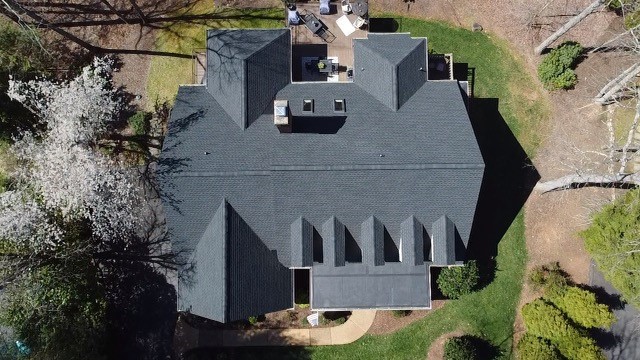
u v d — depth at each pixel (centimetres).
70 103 3139
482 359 3500
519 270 3578
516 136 3675
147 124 3678
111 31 3772
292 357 3544
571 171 3591
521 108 3688
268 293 3134
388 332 3550
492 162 3659
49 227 3084
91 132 3262
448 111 3133
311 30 3494
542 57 3703
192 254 3186
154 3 3794
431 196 3039
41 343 2969
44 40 3694
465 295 3559
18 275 3056
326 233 3108
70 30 3769
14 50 3375
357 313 3566
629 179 3062
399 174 2964
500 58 3716
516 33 3719
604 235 3083
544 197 3631
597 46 3675
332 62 3472
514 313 3547
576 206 3625
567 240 3600
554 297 3419
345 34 3531
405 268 3145
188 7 3784
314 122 3083
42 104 3359
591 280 3562
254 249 3122
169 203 3075
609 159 3116
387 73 3127
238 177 2991
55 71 3644
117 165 3506
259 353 3547
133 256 3616
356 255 3173
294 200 3050
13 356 2947
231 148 3042
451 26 3738
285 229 3127
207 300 3062
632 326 3500
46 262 3188
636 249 2923
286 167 2934
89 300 3212
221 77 3172
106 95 3628
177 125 3130
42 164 3150
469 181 2989
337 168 2927
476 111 3694
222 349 3553
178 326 3578
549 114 3678
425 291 3152
